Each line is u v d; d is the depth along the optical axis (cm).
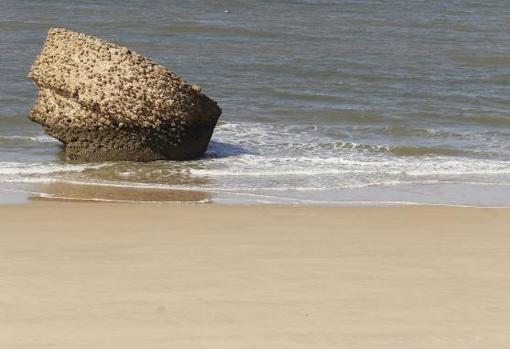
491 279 2092
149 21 9538
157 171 3806
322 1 12419
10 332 1622
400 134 4812
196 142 4031
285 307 1816
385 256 2314
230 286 1962
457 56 8088
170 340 1598
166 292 1903
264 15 10638
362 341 1623
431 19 10975
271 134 4666
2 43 7506
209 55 7556
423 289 1983
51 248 2341
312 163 4041
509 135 4884
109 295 1870
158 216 2892
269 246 2416
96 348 1546
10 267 2094
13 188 3397
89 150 3938
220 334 1639
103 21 9412
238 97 5712
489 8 12462
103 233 2577
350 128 4906
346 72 6894
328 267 2162
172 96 3884
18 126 4644
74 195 3322
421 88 6341
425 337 1658
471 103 5803
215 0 11738
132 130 3891
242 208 3112
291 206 3184
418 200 3406
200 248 2367
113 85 3841
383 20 10669
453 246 2486
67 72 3869
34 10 9900
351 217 2962
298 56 7644
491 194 3559
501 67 7581
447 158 4272
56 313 1741
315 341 1617
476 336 1672
